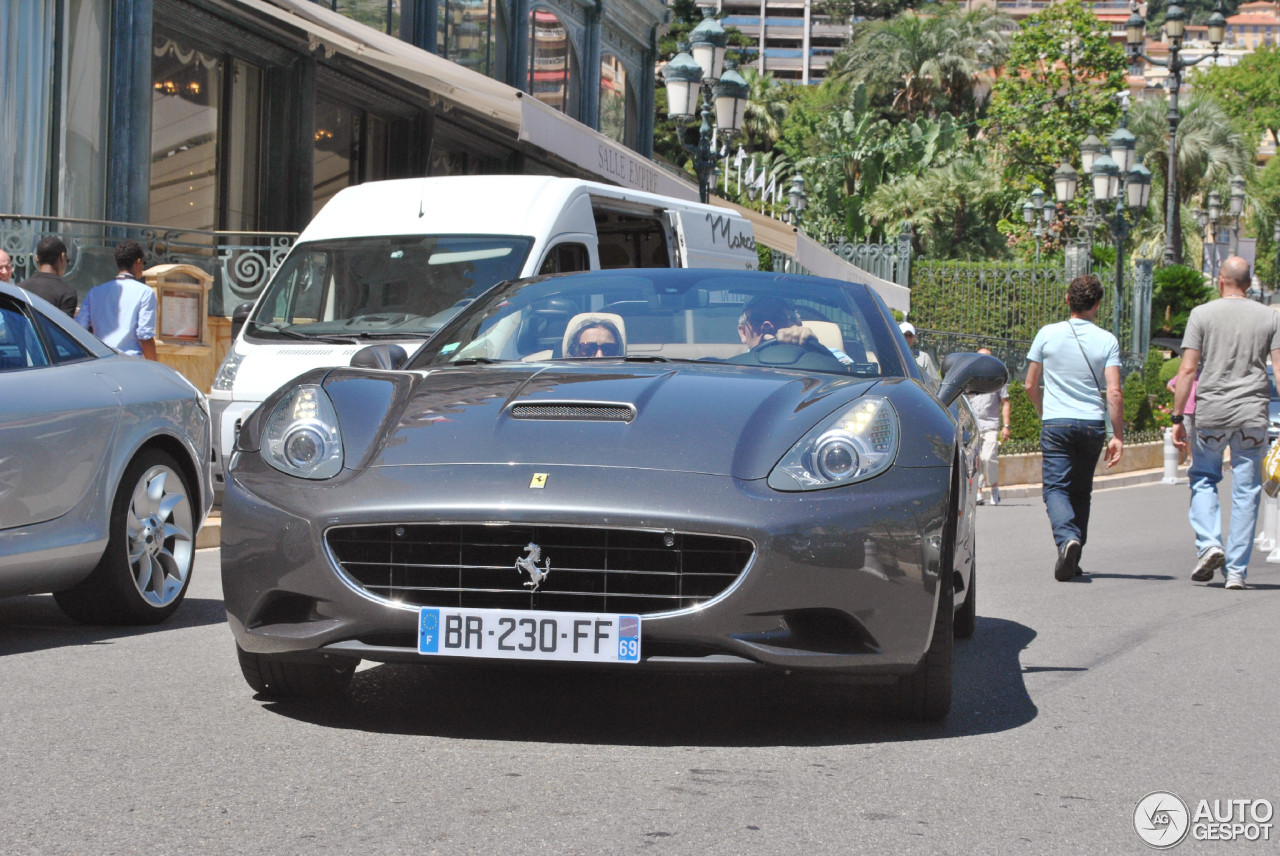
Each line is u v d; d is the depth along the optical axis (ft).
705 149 52.75
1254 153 227.81
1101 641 20.94
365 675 16.40
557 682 16.26
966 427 19.06
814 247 60.23
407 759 12.64
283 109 57.88
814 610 13.03
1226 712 15.88
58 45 45.85
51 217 41.27
